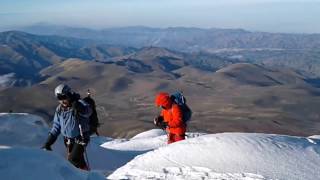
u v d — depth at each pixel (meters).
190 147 9.75
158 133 24.17
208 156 9.32
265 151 9.45
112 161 13.09
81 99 8.69
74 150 8.48
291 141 10.23
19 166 5.63
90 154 12.83
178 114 11.73
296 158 9.27
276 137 10.38
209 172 8.56
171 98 11.88
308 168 8.84
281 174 8.48
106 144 19.00
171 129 11.93
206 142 9.91
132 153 14.86
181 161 9.19
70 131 8.46
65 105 8.45
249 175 8.40
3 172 5.46
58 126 8.62
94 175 6.41
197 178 8.30
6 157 5.72
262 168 8.73
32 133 13.33
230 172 8.54
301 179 8.31
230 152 9.37
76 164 8.45
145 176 8.49
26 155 5.91
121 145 17.95
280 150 9.55
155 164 9.11
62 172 5.96
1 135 12.78
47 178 5.69
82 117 8.48
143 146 17.64
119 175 8.64
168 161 9.23
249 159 9.12
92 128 8.72
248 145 9.64
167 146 10.10
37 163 5.80
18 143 12.59
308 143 10.29
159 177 8.41
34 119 14.38
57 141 12.58
